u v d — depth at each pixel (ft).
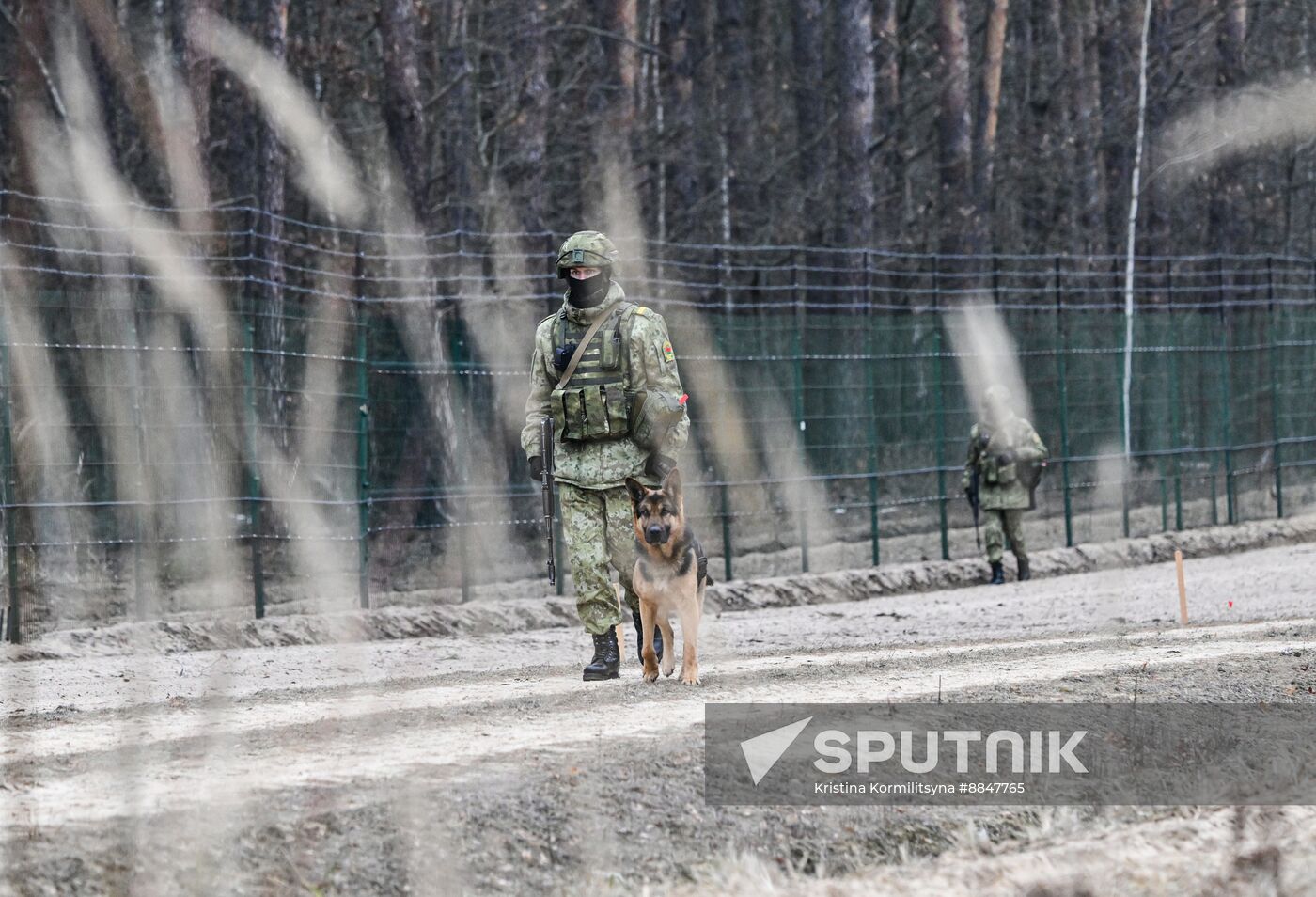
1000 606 86.74
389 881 27.07
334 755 34.50
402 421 81.92
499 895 27.32
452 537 81.66
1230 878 28.94
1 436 67.21
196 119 90.79
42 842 26.89
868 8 146.82
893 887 28.50
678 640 70.79
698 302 102.99
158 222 46.57
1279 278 163.02
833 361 101.96
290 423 76.28
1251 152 183.83
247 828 28.19
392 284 83.87
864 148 146.30
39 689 52.13
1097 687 45.29
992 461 103.55
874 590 98.27
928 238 172.14
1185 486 127.54
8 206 69.05
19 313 68.18
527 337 86.63
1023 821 33.65
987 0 162.71
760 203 167.12
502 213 122.93
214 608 70.18
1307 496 138.21
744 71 165.07
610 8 141.69
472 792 31.04
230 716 41.29
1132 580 101.24
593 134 141.28
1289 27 197.47
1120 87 186.80
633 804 31.60
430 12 138.92
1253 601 84.12
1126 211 184.75
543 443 50.65
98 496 70.28
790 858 30.76
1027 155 179.42
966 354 110.83
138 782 31.60
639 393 49.01
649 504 46.52
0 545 67.92
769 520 97.60
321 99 137.18
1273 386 135.85
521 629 78.43
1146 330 125.29
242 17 125.70
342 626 61.00
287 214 116.88
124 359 70.90
